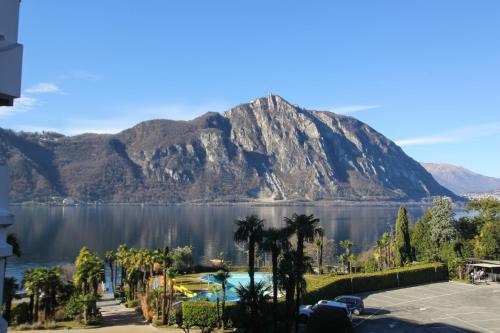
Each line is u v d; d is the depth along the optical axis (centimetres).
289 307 3559
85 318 5181
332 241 12562
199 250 18088
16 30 726
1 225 686
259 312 3562
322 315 3212
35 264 13738
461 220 9131
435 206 8762
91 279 6053
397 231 8269
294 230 3662
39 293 5378
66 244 19338
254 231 3609
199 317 4369
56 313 5575
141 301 6203
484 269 6938
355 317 4322
